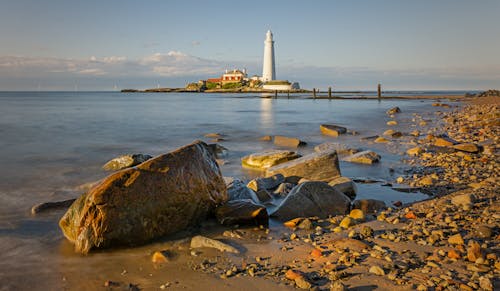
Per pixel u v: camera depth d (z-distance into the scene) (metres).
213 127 25.17
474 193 7.50
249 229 5.95
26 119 30.98
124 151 15.02
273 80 153.50
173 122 28.97
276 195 8.07
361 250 4.80
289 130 23.08
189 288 3.98
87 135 20.45
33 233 5.88
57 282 4.24
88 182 9.59
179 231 5.79
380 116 34.06
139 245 5.29
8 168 11.38
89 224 5.11
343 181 8.13
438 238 5.12
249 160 11.41
